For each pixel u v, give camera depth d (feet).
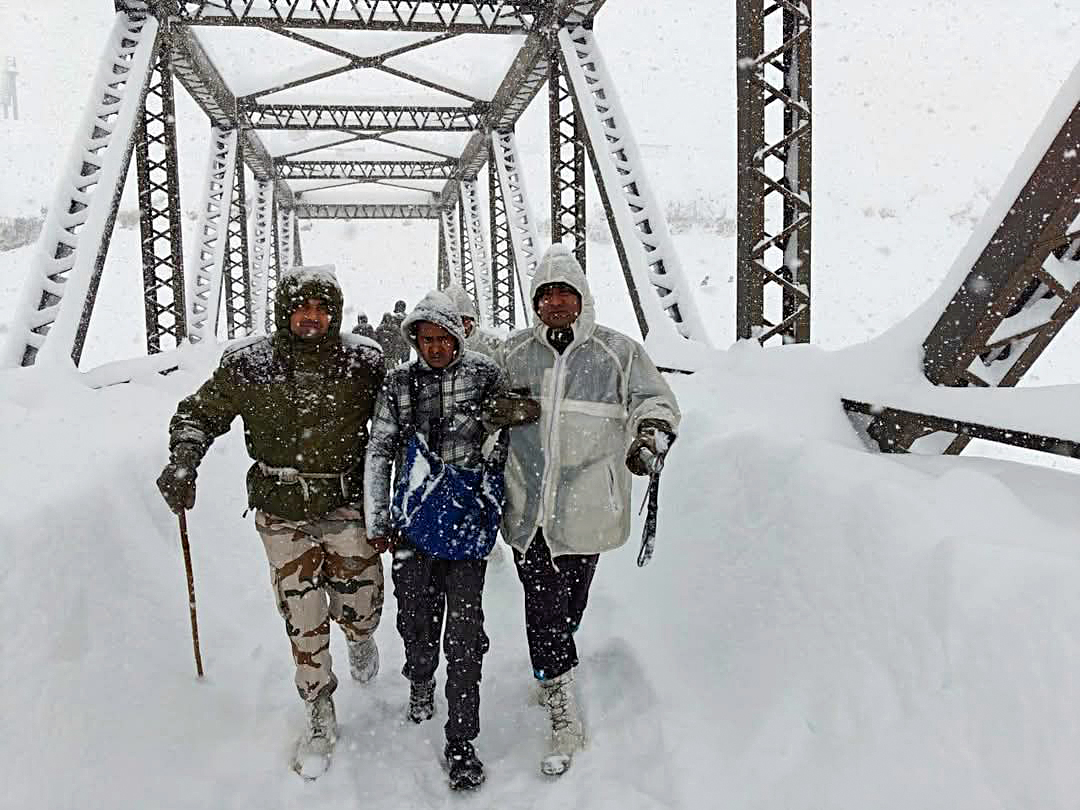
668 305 29.32
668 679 10.62
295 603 9.74
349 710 10.77
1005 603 6.90
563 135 43.04
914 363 14.01
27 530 9.61
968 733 6.65
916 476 9.55
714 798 8.39
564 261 9.67
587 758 9.58
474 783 9.12
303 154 83.71
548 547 9.73
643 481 15.17
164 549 13.26
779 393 14.74
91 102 30.68
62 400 17.87
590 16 39.19
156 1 34.32
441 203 107.14
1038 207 11.44
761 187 19.56
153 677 10.15
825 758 7.78
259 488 9.69
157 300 36.52
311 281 9.23
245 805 8.86
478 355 9.97
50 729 8.10
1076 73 11.11
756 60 19.26
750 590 10.34
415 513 9.41
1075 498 9.02
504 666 12.01
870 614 8.21
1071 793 5.80
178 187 36.86
